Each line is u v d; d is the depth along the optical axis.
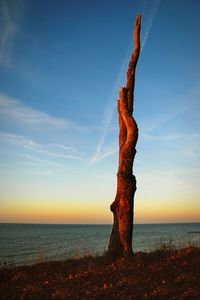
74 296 8.41
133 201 12.96
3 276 10.80
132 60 14.23
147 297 7.93
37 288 9.26
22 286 9.61
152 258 11.83
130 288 8.70
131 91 13.95
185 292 8.00
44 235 113.88
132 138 13.17
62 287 9.23
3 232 145.38
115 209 12.96
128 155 13.09
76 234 123.94
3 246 59.41
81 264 12.02
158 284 8.80
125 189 12.79
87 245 57.66
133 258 11.80
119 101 13.89
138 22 14.44
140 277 9.54
